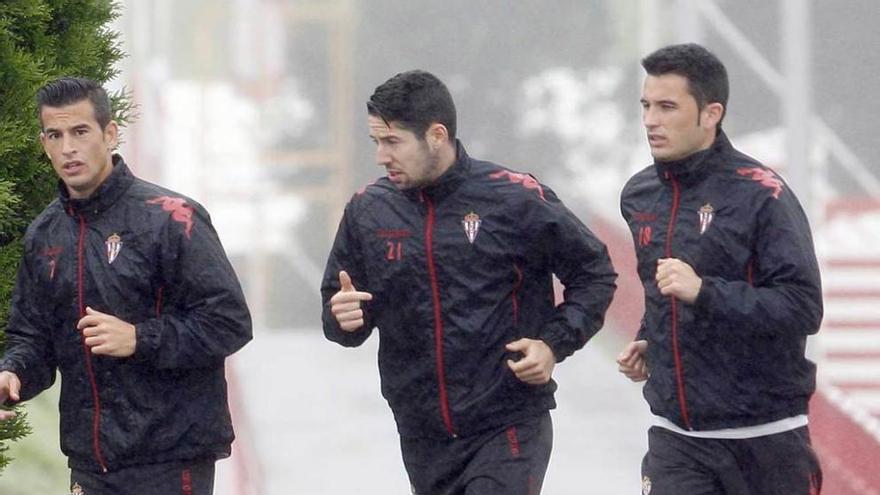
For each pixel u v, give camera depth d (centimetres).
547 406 2027
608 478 5753
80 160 1877
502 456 1984
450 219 1981
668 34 9612
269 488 5734
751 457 1988
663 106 1966
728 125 8531
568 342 1997
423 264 1981
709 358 1966
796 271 1917
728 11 8431
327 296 2061
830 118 8381
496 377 1988
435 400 1994
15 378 1909
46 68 2153
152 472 1909
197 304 1906
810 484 2016
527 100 9769
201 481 1939
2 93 2108
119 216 1908
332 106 10350
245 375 7419
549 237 2002
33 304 1950
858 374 6191
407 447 2048
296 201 10400
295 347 8031
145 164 10231
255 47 10562
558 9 9769
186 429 1911
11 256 2130
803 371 1989
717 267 1962
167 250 1898
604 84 9800
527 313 2012
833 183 8350
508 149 9775
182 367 1888
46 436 3947
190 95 10538
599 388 6794
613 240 7850
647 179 2052
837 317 6384
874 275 6638
